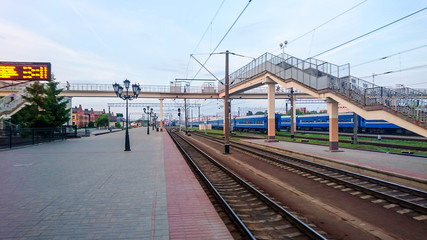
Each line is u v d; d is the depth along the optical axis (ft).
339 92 52.75
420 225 18.34
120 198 21.27
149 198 21.30
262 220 19.01
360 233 16.93
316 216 20.06
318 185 30.09
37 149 62.59
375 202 23.53
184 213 17.78
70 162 41.01
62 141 90.89
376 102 46.19
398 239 16.12
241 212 20.84
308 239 15.88
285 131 159.02
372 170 34.22
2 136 64.28
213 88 152.87
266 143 76.95
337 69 54.60
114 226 15.44
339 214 20.21
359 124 116.78
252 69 91.20
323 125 133.49
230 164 46.14
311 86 61.16
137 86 64.18
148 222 16.12
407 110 43.09
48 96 86.94
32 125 82.48
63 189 24.14
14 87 107.45
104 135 138.31
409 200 23.95
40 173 31.91
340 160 41.86
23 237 13.92
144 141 89.71
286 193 26.76
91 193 22.76
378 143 67.46
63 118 91.45
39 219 16.58
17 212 17.90
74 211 18.13
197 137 126.62
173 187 24.97
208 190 27.17
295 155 54.19
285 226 17.76
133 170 33.96
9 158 46.06
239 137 111.55
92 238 13.79
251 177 35.06
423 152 51.80
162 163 39.88
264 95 158.10
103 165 37.99
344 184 29.32
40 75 56.29
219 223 16.06
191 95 153.99
